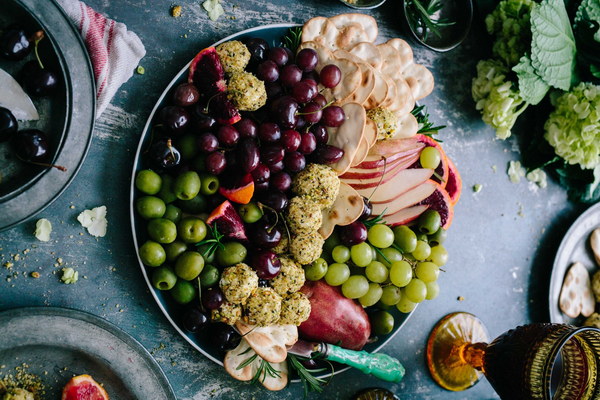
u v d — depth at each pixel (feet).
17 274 3.32
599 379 3.77
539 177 5.17
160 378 3.50
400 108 3.88
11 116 2.96
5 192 3.09
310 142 3.47
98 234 3.50
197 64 3.35
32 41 3.05
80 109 3.20
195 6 3.84
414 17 4.45
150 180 3.25
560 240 5.31
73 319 3.24
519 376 3.70
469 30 4.62
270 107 3.46
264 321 3.40
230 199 3.39
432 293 4.10
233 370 3.62
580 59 4.58
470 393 4.86
